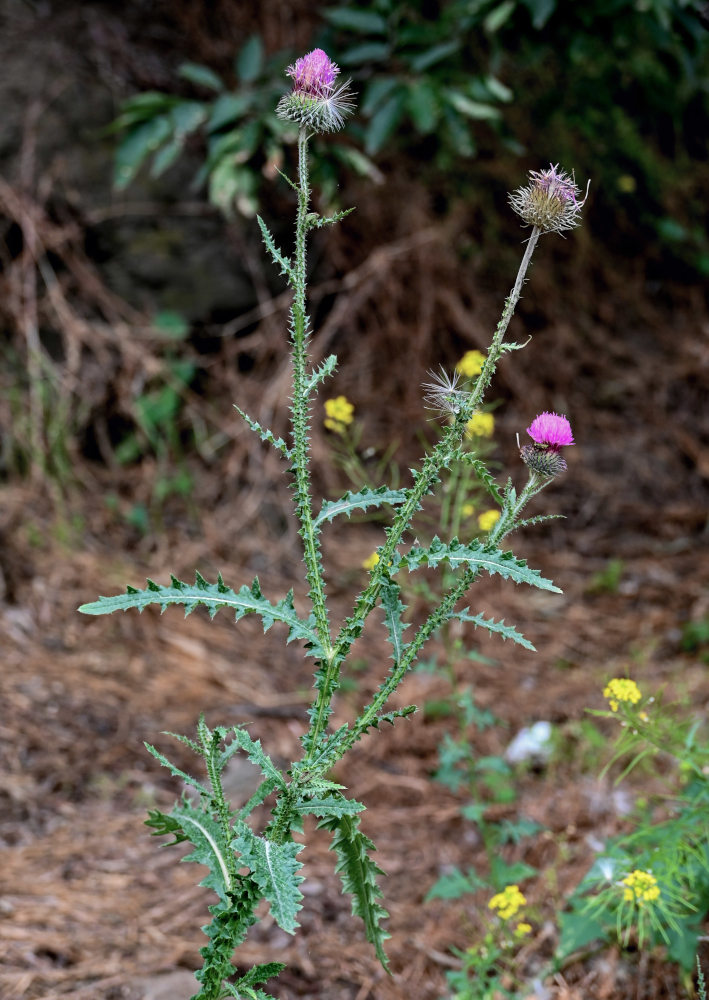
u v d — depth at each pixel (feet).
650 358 18.75
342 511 5.13
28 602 12.55
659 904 6.46
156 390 15.55
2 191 15.14
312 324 17.21
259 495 15.29
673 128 20.44
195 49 17.74
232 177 13.34
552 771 10.26
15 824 9.35
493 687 12.17
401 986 7.77
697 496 16.74
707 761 7.15
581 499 16.40
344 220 17.42
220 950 4.68
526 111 19.35
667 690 11.69
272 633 13.12
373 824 10.01
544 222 4.71
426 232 17.61
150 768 10.40
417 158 18.38
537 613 13.96
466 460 5.03
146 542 14.26
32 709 10.86
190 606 4.81
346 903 8.71
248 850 4.46
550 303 18.56
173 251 16.06
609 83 19.53
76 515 14.14
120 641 12.35
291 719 11.53
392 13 12.96
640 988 7.17
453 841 9.62
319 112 4.86
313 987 7.75
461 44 13.42
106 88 16.31
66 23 16.62
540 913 8.10
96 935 8.02
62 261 15.44
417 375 16.80
